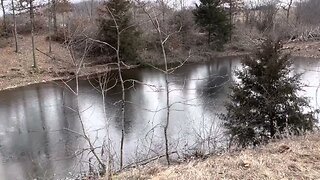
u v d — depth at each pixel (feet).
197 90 79.36
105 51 112.98
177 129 51.26
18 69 99.76
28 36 125.70
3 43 113.39
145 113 61.67
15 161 43.52
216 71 107.34
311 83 77.92
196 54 136.26
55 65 104.99
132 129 52.95
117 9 105.40
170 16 121.90
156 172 19.42
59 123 58.49
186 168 19.10
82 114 62.59
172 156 37.52
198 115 58.18
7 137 52.60
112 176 19.36
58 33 123.24
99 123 57.11
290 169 17.47
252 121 44.16
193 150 39.40
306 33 150.20
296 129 37.45
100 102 70.90
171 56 128.06
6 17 126.21
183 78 96.27
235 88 46.78
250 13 199.62
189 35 144.97
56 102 72.69
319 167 17.51
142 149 40.24
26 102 74.13
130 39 113.60
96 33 91.76
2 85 89.81
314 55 123.95
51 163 41.68
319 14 175.83
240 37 159.33
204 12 146.30
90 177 31.71
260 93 45.29
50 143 49.11
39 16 131.23
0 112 67.10
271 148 21.72
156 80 94.27
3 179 38.63
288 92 43.39
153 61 119.65
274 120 43.29
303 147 20.81
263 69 45.27
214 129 49.08
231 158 20.24
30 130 55.47
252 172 17.33
